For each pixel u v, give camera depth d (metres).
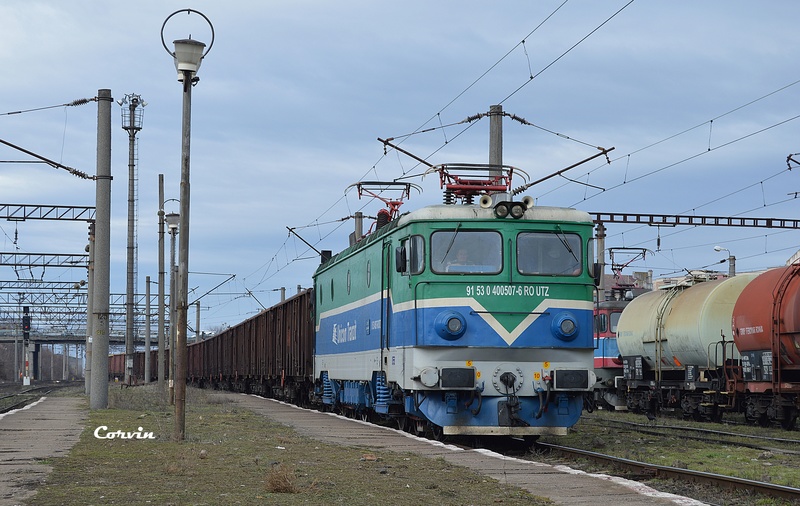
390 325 18.77
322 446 16.33
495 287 16.88
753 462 15.53
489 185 20.25
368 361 20.97
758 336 23.16
